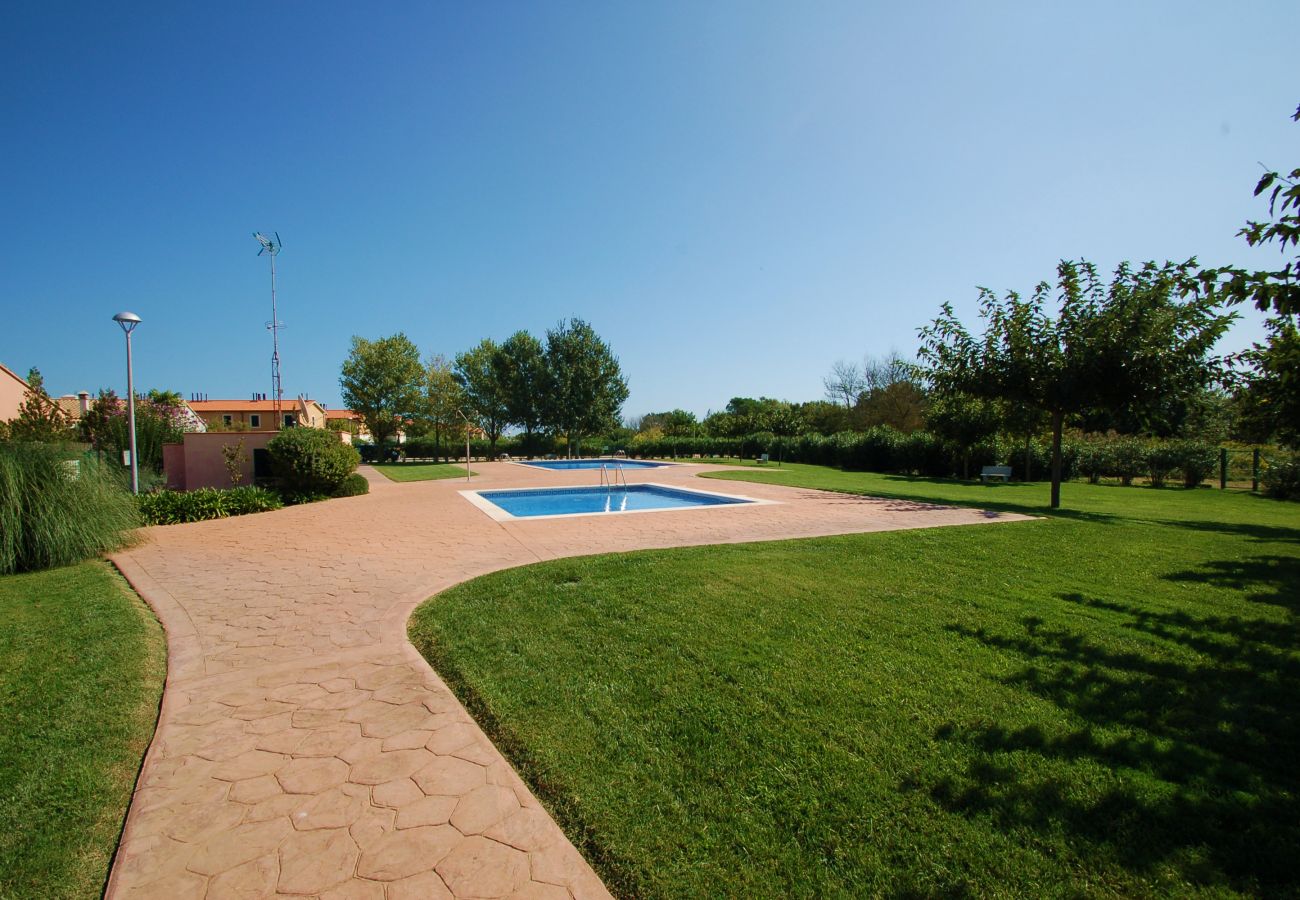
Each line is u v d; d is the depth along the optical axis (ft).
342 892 5.94
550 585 17.07
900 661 11.23
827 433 124.77
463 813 7.22
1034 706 9.41
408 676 11.37
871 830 6.64
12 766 8.27
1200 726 8.75
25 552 21.17
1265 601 14.97
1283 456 45.91
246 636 13.61
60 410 61.05
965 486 55.88
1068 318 34.53
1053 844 6.35
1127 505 39.32
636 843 6.57
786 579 17.34
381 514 35.01
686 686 10.32
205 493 34.99
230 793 7.61
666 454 140.26
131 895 5.92
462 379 148.36
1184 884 5.75
